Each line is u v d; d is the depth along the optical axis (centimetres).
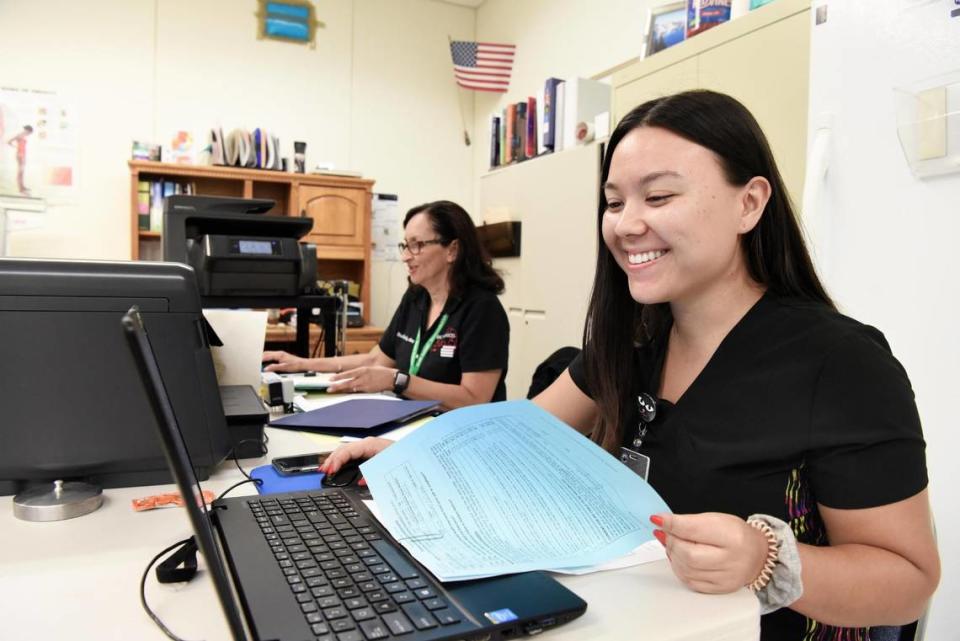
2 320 76
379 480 74
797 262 88
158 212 351
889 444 70
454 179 460
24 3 342
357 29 425
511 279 326
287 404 146
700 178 78
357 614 48
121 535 67
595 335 99
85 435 78
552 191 294
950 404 116
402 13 437
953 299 116
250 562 57
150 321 82
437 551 59
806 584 61
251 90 397
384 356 239
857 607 63
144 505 74
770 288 88
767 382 78
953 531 115
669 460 84
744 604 55
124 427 80
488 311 209
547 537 63
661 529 59
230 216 192
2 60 339
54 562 61
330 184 380
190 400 85
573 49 361
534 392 172
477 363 203
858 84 131
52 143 350
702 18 201
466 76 418
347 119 425
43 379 77
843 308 130
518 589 54
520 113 344
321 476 89
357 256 390
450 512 66
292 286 198
